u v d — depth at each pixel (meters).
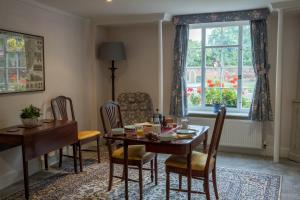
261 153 4.91
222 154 4.91
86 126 5.36
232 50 5.09
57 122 3.88
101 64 5.61
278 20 4.21
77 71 5.03
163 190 3.38
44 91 4.25
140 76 5.64
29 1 3.87
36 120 3.55
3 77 3.51
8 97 3.62
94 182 3.65
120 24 5.29
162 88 5.09
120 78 5.80
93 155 4.84
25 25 3.86
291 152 4.59
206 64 5.28
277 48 4.29
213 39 5.19
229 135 4.92
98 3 4.09
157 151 2.78
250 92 5.04
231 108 5.18
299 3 3.95
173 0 3.97
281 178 3.76
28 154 3.16
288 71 4.64
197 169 2.83
